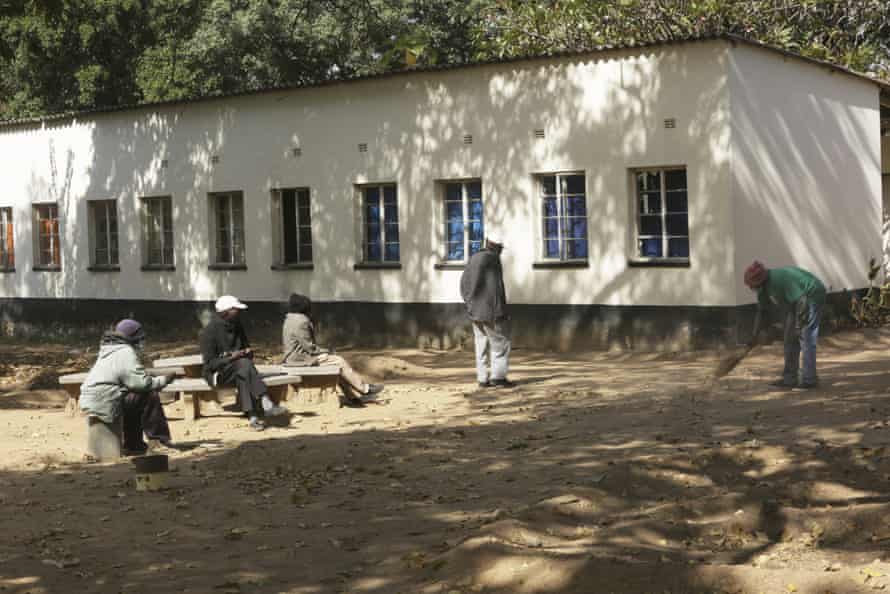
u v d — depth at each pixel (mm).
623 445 10242
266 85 35438
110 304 26219
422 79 20828
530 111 19547
